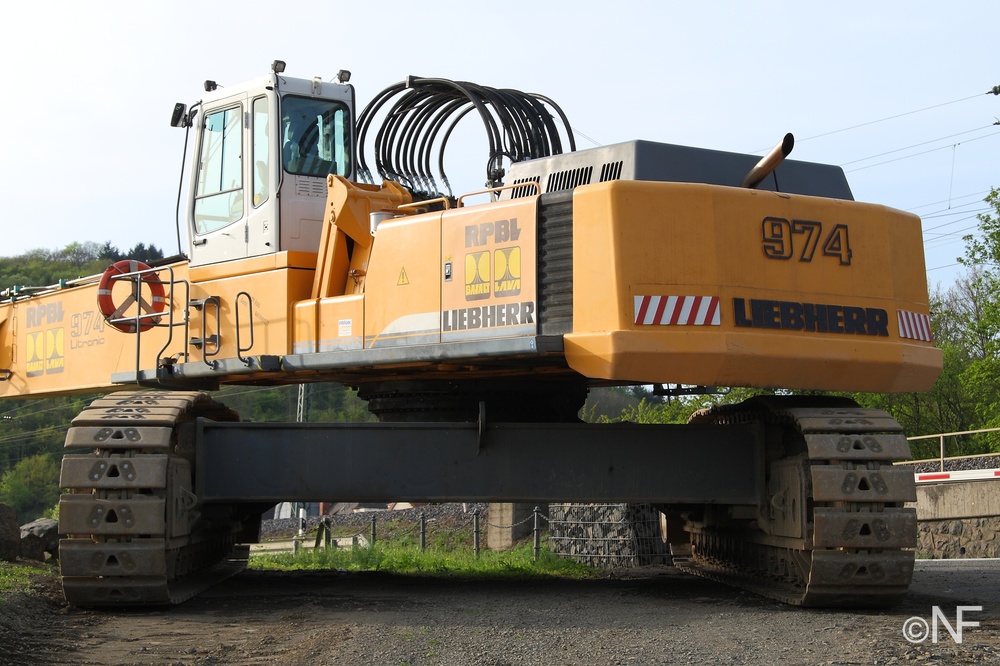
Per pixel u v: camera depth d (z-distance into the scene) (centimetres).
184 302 1104
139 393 946
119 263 1124
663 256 835
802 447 903
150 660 650
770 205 866
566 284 855
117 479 819
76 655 666
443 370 973
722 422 1110
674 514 1255
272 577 1141
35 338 1332
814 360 855
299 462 942
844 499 825
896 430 855
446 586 1060
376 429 945
